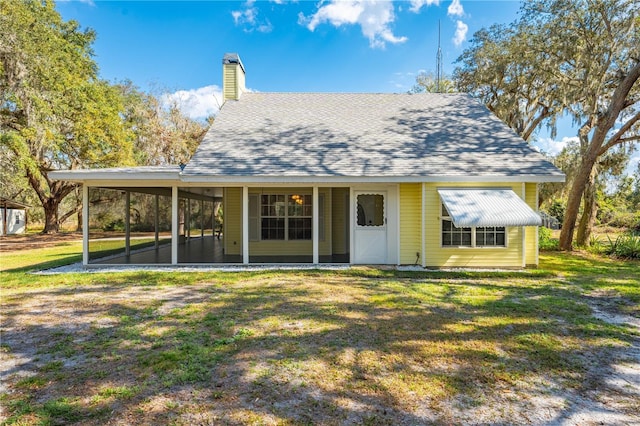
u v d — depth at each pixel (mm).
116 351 4922
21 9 19969
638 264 12742
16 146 19344
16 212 37094
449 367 4473
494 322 6156
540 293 8258
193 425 3266
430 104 16562
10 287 8797
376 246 12492
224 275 10352
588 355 4895
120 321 6180
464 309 6918
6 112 21219
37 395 3801
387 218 12453
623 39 14250
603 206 31219
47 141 20797
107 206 33938
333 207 14844
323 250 14391
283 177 11188
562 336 5555
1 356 4801
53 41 22062
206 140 13352
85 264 11898
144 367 4434
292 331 5688
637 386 4082
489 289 8617
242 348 5012
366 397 3764
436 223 11672
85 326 5953
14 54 18203
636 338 5527
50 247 20953
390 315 6531
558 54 16328
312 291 8383
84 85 23969
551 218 31094
